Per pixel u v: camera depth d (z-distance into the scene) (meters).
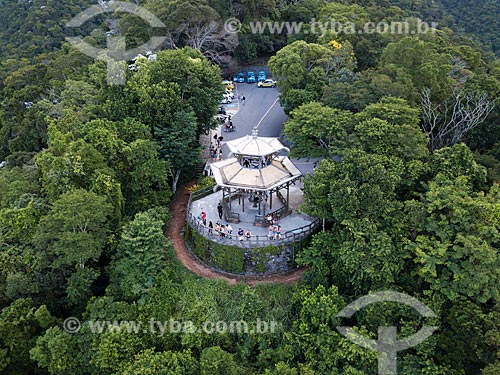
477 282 38.72
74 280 44.88
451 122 60.34
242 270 49.34
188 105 62.91
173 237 54.97
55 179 48.06
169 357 39.38
